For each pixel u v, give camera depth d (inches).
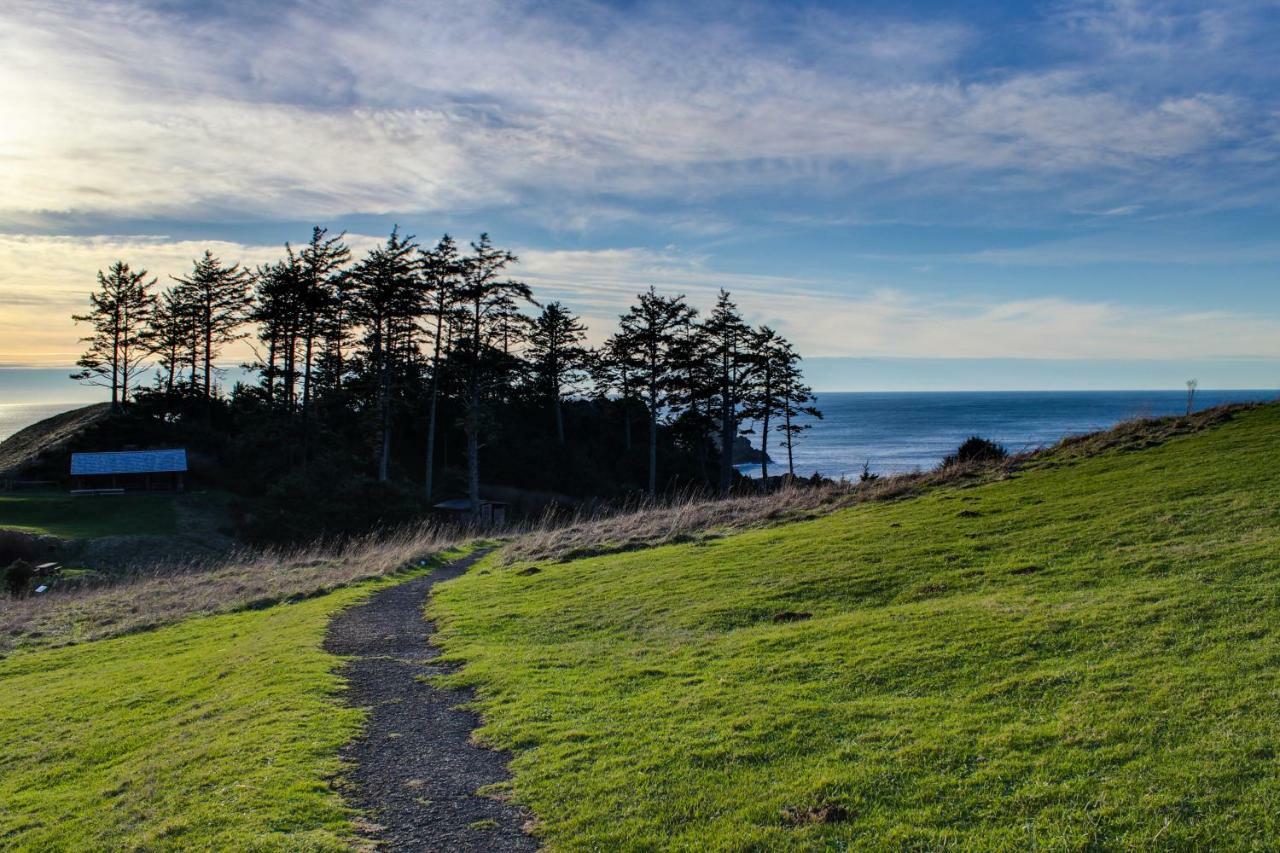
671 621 652.7
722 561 839.1
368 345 2496.3
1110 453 1048.2
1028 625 500.7
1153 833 281.4
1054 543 693.3
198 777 403.5
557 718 458.6
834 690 448.1
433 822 347.3
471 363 2321.6
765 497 1332.4
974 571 655.8
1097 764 330.3
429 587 1027.3
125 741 493.0
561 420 3166.8
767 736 396.5
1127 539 663.8
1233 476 786.8
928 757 355.6
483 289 2271.2
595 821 335.9
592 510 2361.0
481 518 2137.1
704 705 448.1
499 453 2824.8
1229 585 514.3
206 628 860.6
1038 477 1004.6
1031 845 284.0
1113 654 440.1
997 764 341.4
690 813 334.0
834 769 354.9
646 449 3206.2
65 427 3120.1
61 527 1937.7
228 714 508.7
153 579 1402.6
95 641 864.3
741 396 2778.1
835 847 298.4
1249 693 367.6
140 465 2327.8
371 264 2322.8
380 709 504.4
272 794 372.8
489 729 452.8
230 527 2075.5
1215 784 304.2
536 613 744.3
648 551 1007.6
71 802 404.5
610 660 566.3
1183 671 401.7
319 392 2824.8
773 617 622.8
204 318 3191.4
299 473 2065.7
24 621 1002.7
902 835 299.7
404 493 2003.0
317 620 806.5
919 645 496.7
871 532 858.8
